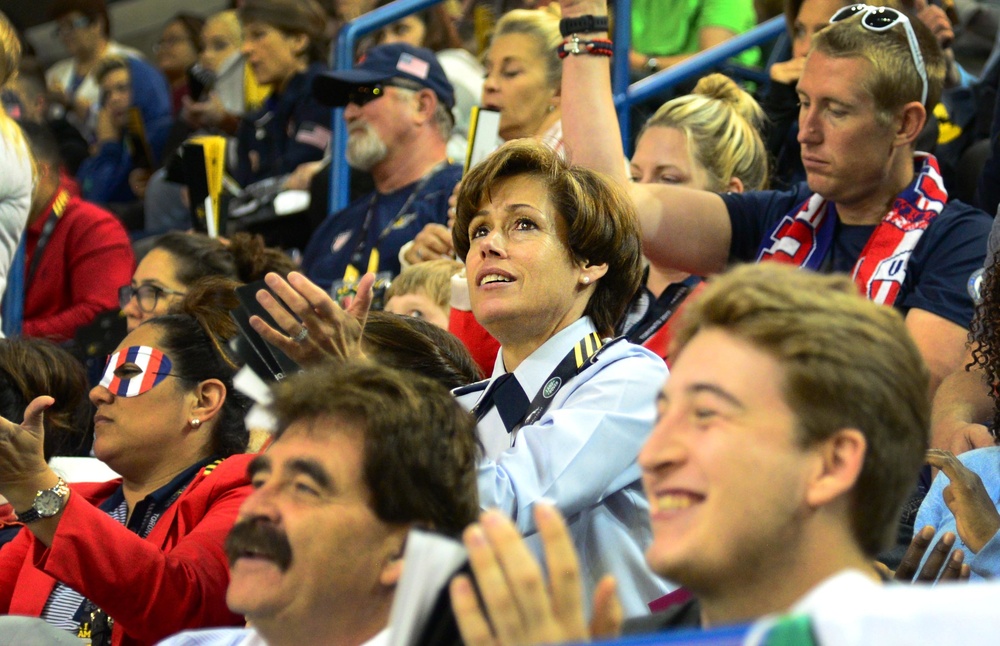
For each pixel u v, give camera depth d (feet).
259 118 80.59
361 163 59.26
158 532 36.06
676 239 41.34
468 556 17.06
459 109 72.59
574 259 33.37
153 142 98.02
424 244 50.52
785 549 17.88
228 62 87.40
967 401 36.17
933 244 39.17
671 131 48.42
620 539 30.66
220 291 40.14
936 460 30.71
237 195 72.69
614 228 33.60
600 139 40.34
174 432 38.42
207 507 36.24
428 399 24.13
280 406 23.94
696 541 17.81
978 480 30.60
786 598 17.97
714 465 17.87
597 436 30.37
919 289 38.86
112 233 65.46
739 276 18.98
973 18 65.98
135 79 99.40
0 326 61.41
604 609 16.65
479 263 33.30
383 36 77.15
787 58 62.75
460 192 34.47
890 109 39.32
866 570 18.39
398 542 23.18
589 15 41.09
